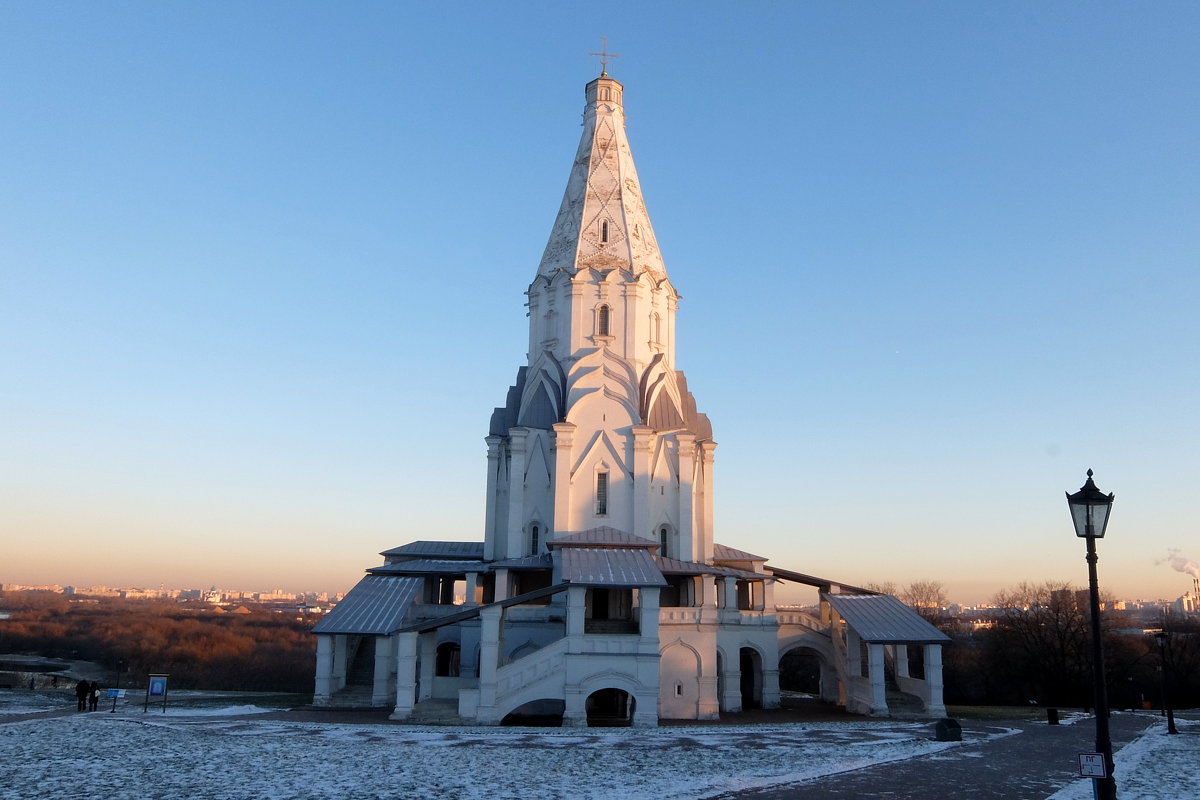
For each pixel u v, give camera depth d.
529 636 55.75
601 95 71.56
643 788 24.38
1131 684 92.25
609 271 65.31
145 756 28.78
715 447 65.62
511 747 33.12
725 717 51.88
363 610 54.06
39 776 25.08
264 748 31.03
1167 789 25.27
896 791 24.16
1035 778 26.62
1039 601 114.25
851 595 59.94
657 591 46.78
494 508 64.31
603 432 61.91
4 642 156.38
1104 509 19.00
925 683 52.81
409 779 25.34
